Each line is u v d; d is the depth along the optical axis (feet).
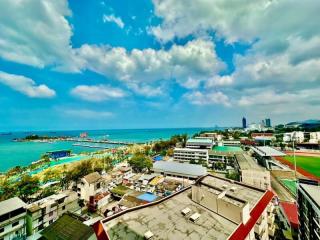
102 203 193.57
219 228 70.69
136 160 344.69
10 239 120.37
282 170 307.78
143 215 80.89
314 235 98.73
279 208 174.40
